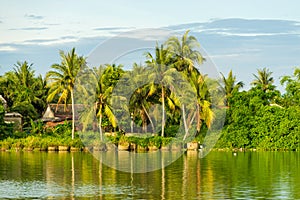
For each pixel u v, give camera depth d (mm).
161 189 37250
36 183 40594
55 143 74312
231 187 37969
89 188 37938
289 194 35125
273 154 69000
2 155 66812
